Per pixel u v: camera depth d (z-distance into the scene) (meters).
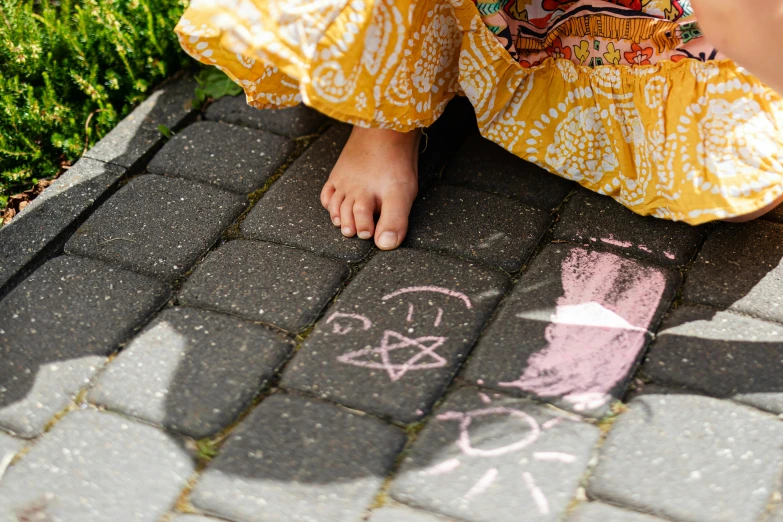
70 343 1.51
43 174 1.98
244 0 1.41
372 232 1.70
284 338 1.51
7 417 1.40
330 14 1.37
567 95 1.66
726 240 1.63
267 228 1.74
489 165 1.86
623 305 1.52
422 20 1.50
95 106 2.12
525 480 1.25
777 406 1.33
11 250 1.73
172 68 2.22
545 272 1.60
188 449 1.33
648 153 1.59
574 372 1.40
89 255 1.71
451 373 1.42
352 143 1.78
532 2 1.57
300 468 1.29
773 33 1.25
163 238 1.73
